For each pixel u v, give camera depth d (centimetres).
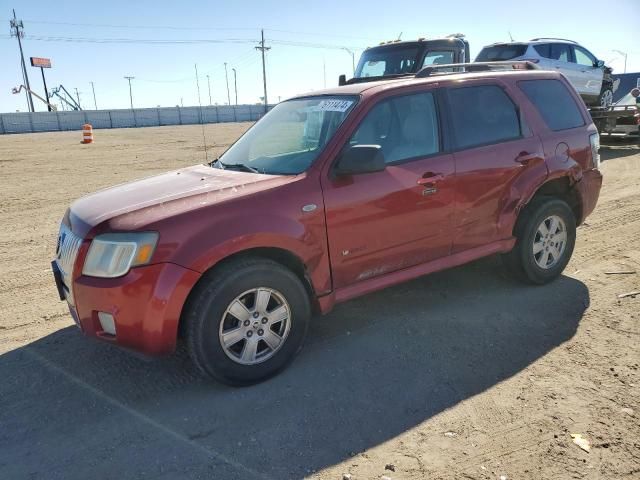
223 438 299
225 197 337
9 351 409
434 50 1075
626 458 269
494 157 441
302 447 289
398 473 266
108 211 341
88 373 373
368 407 323
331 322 440
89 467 279
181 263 312
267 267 341
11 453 292
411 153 407
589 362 359
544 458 271
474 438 290
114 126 6038
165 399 339
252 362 347
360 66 1178
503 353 379
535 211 468
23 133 5100
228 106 6888
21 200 1040
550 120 491
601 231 664
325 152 370
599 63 1565
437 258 430
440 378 351
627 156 1352
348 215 369
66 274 347
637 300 453
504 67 559
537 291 484
